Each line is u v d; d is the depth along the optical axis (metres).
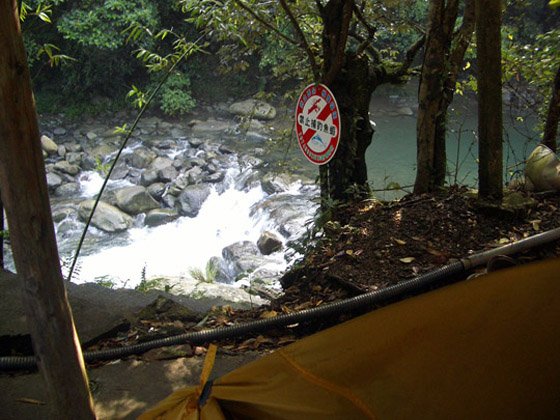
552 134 6.05
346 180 5.81
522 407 1.70
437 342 1.78
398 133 18.20
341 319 4.04
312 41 6.62
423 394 1.75
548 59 6.43
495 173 4.82
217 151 16.88
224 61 7.27
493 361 1.73
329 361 1.86
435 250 4.50
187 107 19.09
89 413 2.60
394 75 5.99
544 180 5.27
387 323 1.84
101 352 3.68
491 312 1.77
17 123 2.23
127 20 17.19
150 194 14.55
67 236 12.92
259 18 5.87
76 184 15.07
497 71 4.56
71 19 17.19
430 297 1.84
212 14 5.96
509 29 7.39
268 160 16.03
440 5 5.25
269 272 10.45
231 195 14.70
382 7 6.84
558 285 1.78
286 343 3.96
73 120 18.92
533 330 1.74
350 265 4.50
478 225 4.71
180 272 11.73
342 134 5.73
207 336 3.89
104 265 11.96
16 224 2.33
